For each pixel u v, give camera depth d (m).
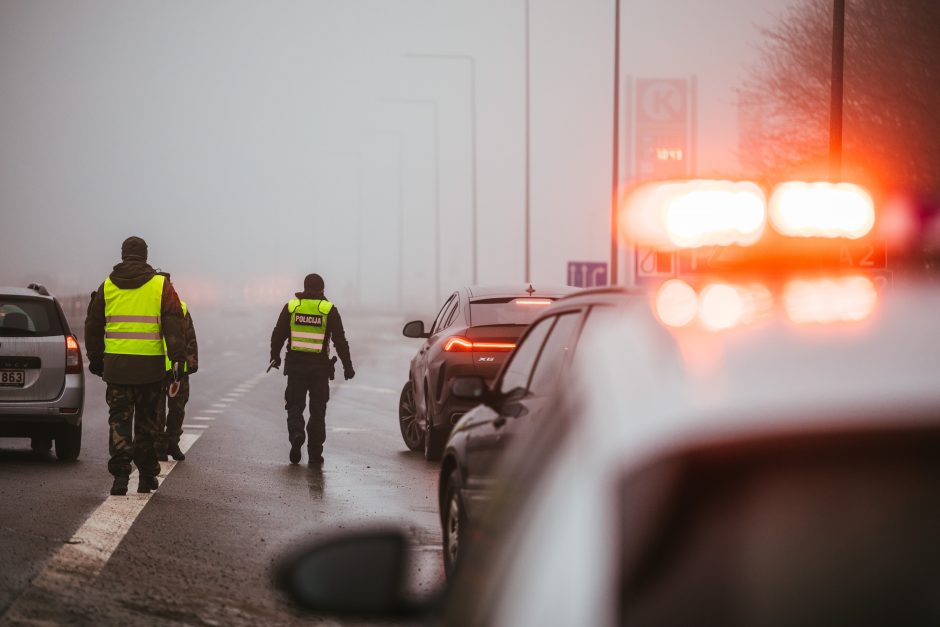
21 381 23.42
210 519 17.39
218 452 25.73
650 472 4.13
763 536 4.01
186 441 27.69
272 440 28.12
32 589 12.94
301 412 24.12
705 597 4.00
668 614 4.01
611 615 4.05
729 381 4.44
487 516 5.90
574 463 4.66
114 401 19.66
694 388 4.41
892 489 4.04
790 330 4.92
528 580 4.59
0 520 17.00
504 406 11.12
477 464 11.39
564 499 4.58
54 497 19.19
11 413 23.28
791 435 4.08
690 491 4.04
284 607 12.34
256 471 22.81
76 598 12.59
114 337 19.53
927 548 4.00
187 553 14.97
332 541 5.88
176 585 13.27
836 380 4.33
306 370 24.03
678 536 4.04
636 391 4.64
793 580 3.99
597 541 4.20
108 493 19.75
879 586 4.00
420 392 25.42
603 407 4.70
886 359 4.52
